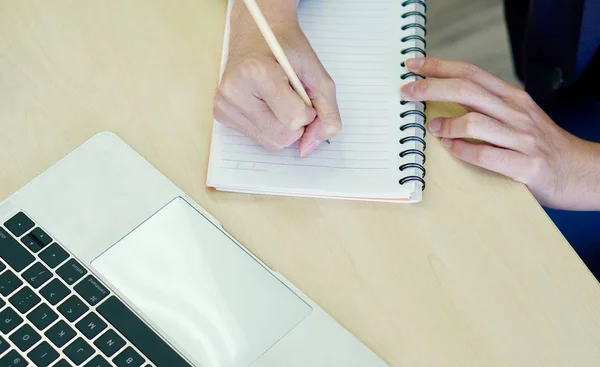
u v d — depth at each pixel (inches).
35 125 28.4
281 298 24.7
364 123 28.4
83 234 25.6
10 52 30.1
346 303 25.1
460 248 26.3
